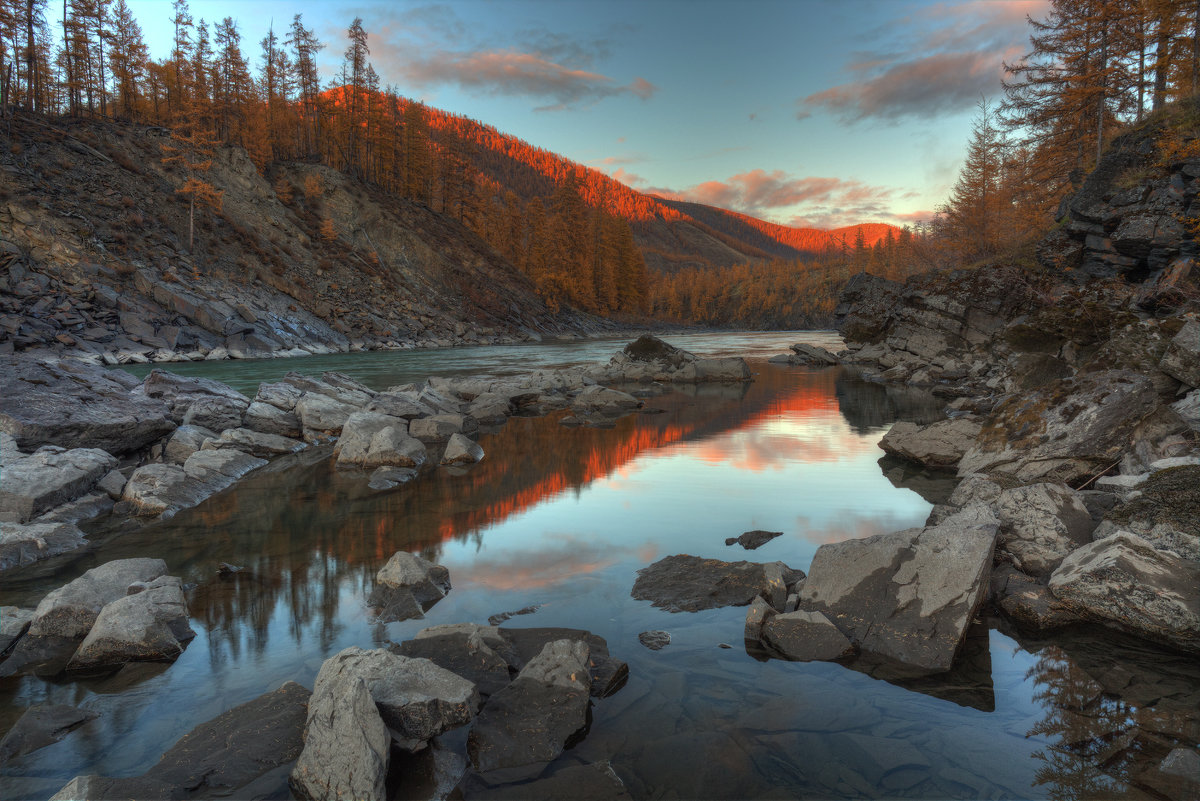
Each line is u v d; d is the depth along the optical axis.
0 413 10.23
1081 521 6.39
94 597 5.53
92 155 52.47
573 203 104.19
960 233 54.75
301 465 12.19
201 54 70.19
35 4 59.78
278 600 5.96
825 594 5.51
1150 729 3.76
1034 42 34.91
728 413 18.53
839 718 3.98
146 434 12.05
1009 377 17.41
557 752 3.63
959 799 3.19
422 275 74.75
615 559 7.00
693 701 4.20
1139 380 8.71
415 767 3.52
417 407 16.75
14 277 38.59
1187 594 4.81
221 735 3.78
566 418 18.06
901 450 11.98
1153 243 20.34
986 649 4.88
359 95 85.62
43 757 3.70
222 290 49.03
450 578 6.49
